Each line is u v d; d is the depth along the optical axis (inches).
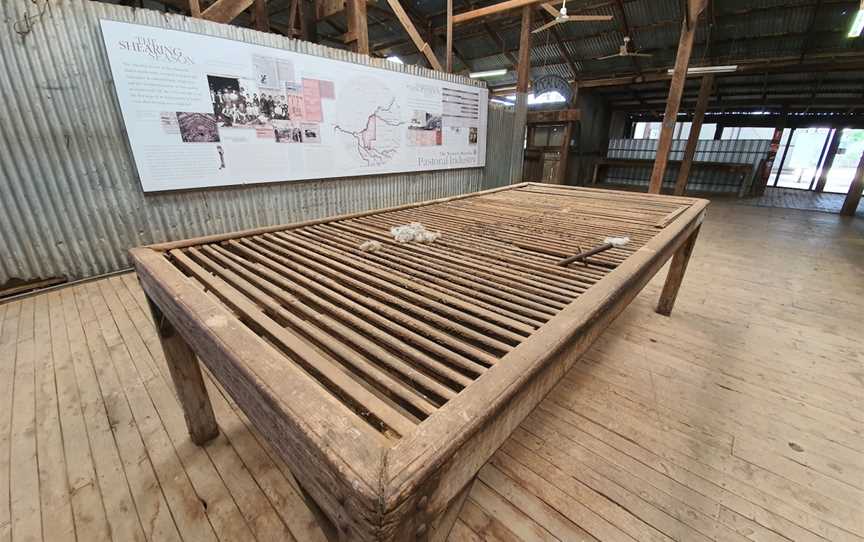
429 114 177.9
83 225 99.0
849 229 207.2
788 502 45.4
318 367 23.5
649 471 49.4
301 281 40.2
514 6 190.5
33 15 83.6
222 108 112.4
